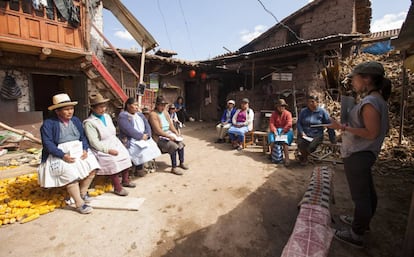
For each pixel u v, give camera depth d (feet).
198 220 8.78
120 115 12.51
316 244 5.37
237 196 10.85
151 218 8.89
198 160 16.93
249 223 8.59
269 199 10.54
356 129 6.53
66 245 7.27
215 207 9.78
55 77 30.94
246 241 7.56
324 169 9.87
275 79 29.50
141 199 10.31
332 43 24.00
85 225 8.37
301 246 5.35
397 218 8.71
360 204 6.77
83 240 7.53
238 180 12.89
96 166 10.03
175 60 32.91
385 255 6.81
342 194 10.88
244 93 32.63
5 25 15.40
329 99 25.03
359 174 6.68
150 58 30.04
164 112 15.01
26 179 11.86
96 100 10.55
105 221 8.65
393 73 23.94
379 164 14.75
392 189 11.25
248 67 36.04
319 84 25.75
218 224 8.52
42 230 8.04
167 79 37.01
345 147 7.12
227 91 45.65
